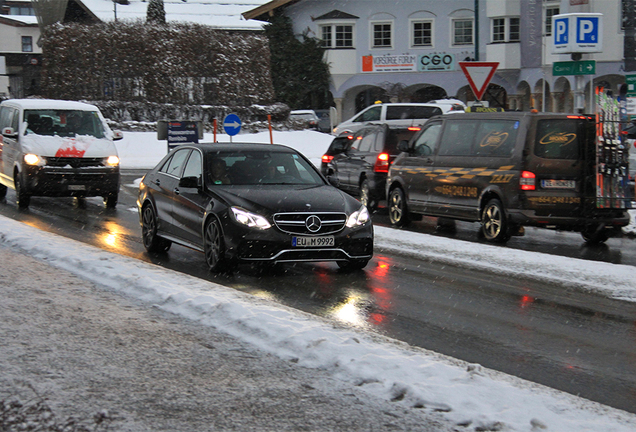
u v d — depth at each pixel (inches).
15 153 611.5
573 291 322.3
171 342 219.3
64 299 267.9
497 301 302.7
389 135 619.8
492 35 1617.9
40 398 169.2
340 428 160.1
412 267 374.0
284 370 197.6
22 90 2385.6
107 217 561.9
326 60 1752.0
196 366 197.9
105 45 1418.6
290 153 396.5
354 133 719.7
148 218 413.4
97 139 626.5
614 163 443.8
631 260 411.8
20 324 230.4
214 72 1473.9
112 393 174.7
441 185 504.1
